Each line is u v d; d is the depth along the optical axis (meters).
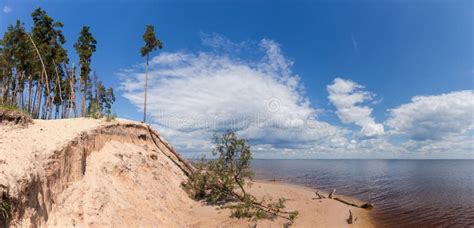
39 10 33.84
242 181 23.48
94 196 13.78
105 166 16.94
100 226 12.43
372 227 20.83
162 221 15.69
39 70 33.94
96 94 39.72
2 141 11.27
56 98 40.94
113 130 21.16
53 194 11.55
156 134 28.05
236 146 22.89
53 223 10.59
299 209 23.84
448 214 25.56
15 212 8.62
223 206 20.92
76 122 18.89
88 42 37.09
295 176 64.25
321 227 19.64
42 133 13.98
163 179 21.09
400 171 102.00
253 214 19.67
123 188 16.41
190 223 16.95
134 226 13.94
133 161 19.69
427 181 58.53
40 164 11.34
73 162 14.17
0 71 34.56
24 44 33.16
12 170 9.48
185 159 28.62
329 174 74.44
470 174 86.81
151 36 40.09
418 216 24.67
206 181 22.94
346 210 25.38
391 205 29.53
